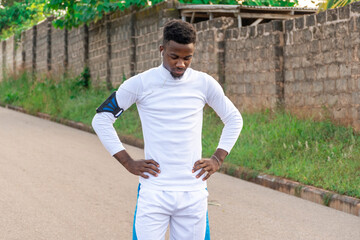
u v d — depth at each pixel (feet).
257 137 28.22
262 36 33.58
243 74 35.68
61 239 15.42
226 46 37.22
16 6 111.55
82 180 23.17
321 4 30.68
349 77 27.04
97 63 55.93
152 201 8.93
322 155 23.67
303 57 30.58
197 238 9.31
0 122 44.80
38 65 74.02
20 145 32.58
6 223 16.79
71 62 62.59
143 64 47.09
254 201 20.24
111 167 26.25
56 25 56.18
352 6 26.53
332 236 16.05
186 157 8.98
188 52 8.49
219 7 41.09
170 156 8.92
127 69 49.42
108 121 9.04
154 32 44.93
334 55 28.09
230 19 37.50
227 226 17.02
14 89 68.74
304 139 26.18
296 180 21.85
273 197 20.93
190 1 46.14
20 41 80.64
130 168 8.99
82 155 29.58
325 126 27.25
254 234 16.19
